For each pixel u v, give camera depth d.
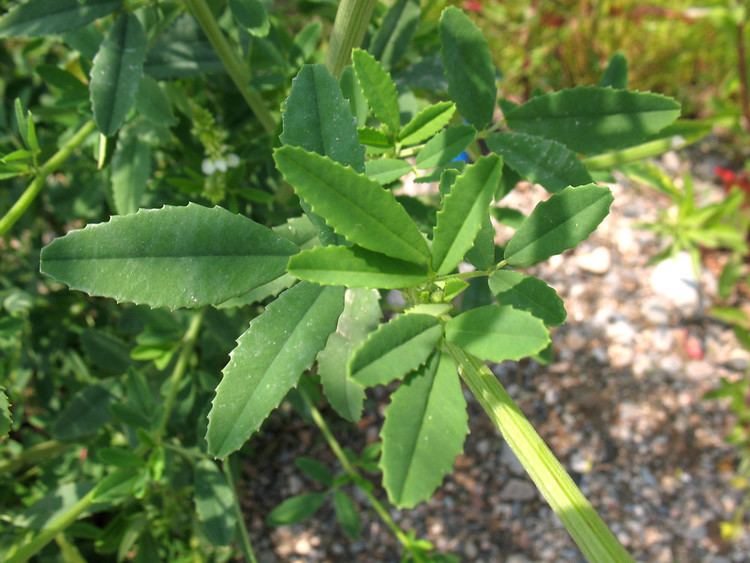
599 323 0.43
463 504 0.39
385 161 0.15
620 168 0.31
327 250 0.10
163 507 0.30
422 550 0.29
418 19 0.23
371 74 0.14
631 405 0.41
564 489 0.11
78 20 0.18
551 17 0.45
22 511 0.28
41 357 0.32
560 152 0.16
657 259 0.41
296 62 0.25
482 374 0.12
